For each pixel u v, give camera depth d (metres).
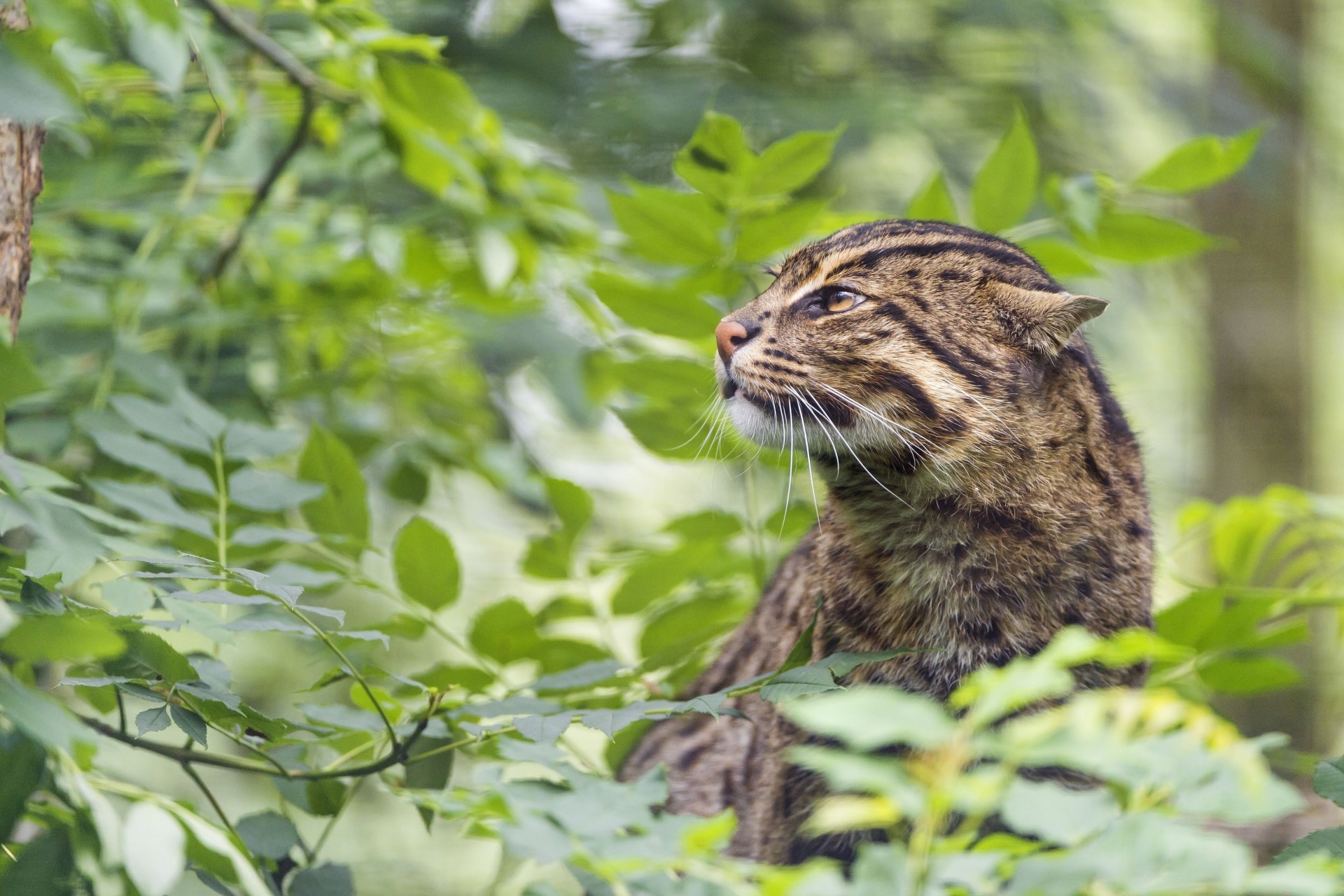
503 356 11.33
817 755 2.81
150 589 5.01
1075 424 6.74
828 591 6.88
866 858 3.04
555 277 10.01
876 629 6.69
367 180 9.48
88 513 5.08
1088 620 6.55
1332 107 15.74
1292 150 14.07
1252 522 8.58
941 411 6.66
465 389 10.63
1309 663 12.90
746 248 7.89
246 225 8.58
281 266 9.29
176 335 8.95
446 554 6.61
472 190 8.37
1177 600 7.39
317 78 7.84
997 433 6.62
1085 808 3.08
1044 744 2.88
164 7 4.46
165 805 3.66
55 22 4.17
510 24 12.50
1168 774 3.21
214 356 8.79
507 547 13.18
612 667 5.71
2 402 3.44
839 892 3.01
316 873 4.92
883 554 6.75
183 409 6.40
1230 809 3.04
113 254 8.73
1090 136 14.07
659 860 3.35
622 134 12.10
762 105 12.19
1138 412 16.95
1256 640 7.43
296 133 8.12
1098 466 6.75
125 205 8.67
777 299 7.20
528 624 7.13
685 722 7.86
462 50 11.95
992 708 2.78
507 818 3.67
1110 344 13.37
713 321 7.99
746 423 7.12
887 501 6.77
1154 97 13.70
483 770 3.85
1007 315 6.82
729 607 8.22
